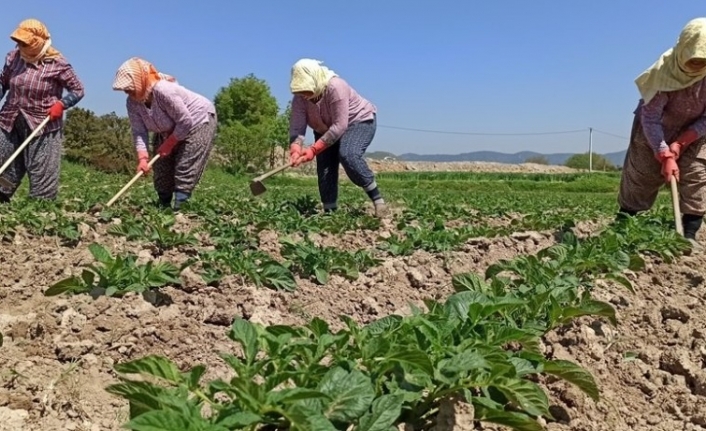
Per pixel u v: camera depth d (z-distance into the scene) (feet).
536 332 11.52
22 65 26.37
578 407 10.27
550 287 13.76
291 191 62.28
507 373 8.59
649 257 19.97
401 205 39.06
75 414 9.93
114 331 12.48
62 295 14.49
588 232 27.66
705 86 21.06
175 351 12.25
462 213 34.12
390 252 21.22
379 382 8.30
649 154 23.06
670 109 21.67
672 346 13.10
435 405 8.71
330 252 18.44
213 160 159.43
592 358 12.03
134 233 20.88
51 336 12.31
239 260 16.51
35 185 27.40
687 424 10.46
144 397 7.25
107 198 32.42
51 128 27.09
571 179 166.61
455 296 10.73
